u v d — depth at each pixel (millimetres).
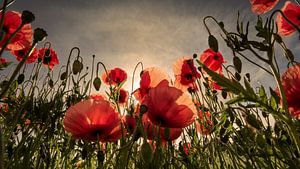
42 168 487
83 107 432
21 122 490
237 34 353
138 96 530
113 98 518
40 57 662
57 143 548
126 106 534
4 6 216
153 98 415
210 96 588
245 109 419
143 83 526
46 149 497
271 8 405
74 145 539
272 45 336
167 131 422
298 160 373
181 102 418
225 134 438
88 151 490
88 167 488
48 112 501
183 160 469
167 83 494
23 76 567
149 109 413
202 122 557
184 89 683
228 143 450
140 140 463
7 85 211
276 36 402
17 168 404
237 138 448
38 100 520
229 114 423
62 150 549
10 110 503
